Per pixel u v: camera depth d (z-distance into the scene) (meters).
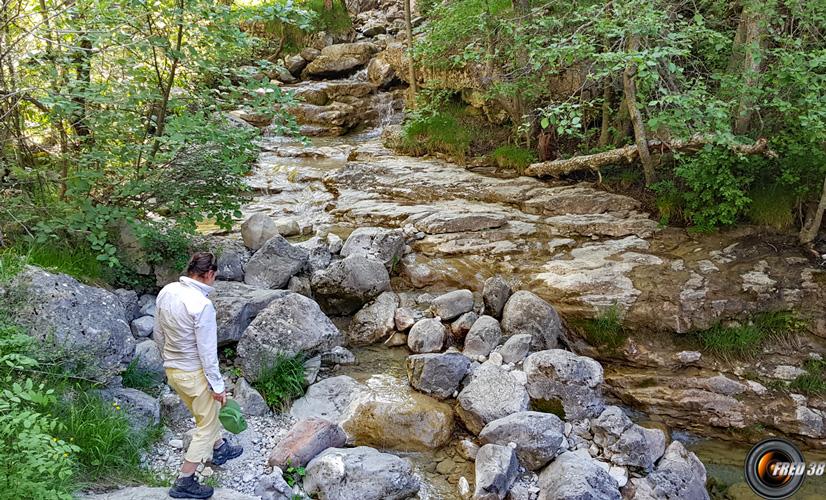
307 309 5.92
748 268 6.74
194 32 6.08
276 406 5.31
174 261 6.51
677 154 7.34
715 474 4.97
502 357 5.87
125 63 5.91
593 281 6.79
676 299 6.36
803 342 5.94
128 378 5.09
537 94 9.84
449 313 6.63
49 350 4.45
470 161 11.16
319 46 19.14
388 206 9.26
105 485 3.95
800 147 6.57
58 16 5.69
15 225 5.86
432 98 12.51
